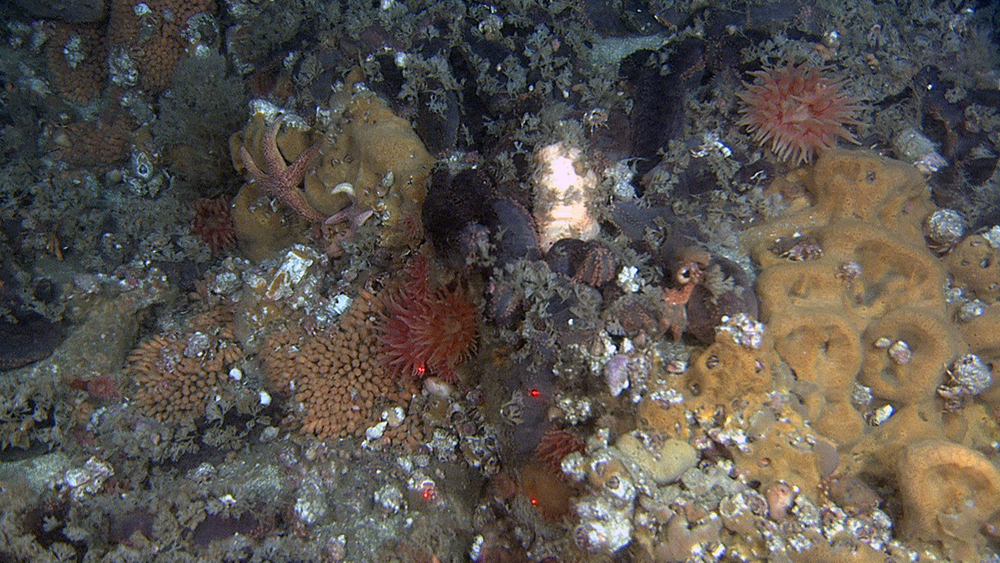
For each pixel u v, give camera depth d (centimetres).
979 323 45
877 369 44
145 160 71
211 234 66
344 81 58
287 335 58
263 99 60
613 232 49
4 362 56
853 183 46
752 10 56
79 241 65
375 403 56
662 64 52
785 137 48
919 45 61
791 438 39
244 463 56
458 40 55
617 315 43
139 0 68
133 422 56
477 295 48
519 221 46
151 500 53
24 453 56
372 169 53
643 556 39
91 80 73
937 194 52
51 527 52
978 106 55
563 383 44
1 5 69
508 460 48
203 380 58
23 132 71
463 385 53
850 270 43
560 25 56
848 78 55
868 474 44
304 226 62
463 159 54
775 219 48
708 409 41
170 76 71
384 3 58
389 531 53
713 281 42
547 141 49
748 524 38
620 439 41
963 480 39
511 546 49
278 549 52
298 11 62
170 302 65
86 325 60
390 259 57
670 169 50
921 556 40
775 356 41
